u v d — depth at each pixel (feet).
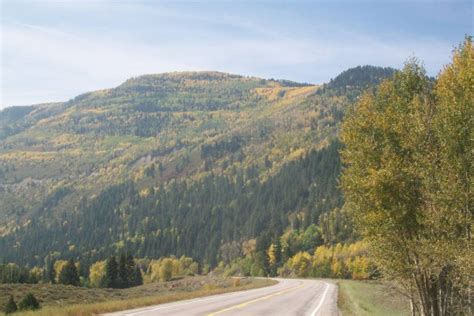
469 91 63.72
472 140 62.34
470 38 67.97
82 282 473.26
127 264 418.31
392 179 67.15
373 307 118.83
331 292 163.94
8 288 214.07
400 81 80.43
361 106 77.97
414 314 85.40
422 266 69.87
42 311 77.20
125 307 87.40
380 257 78.23
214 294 146.72
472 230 62.08
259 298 127.95
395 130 70.79
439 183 64.13
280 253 521.65
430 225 65.87
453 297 76.84
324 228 524.93
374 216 69.92
